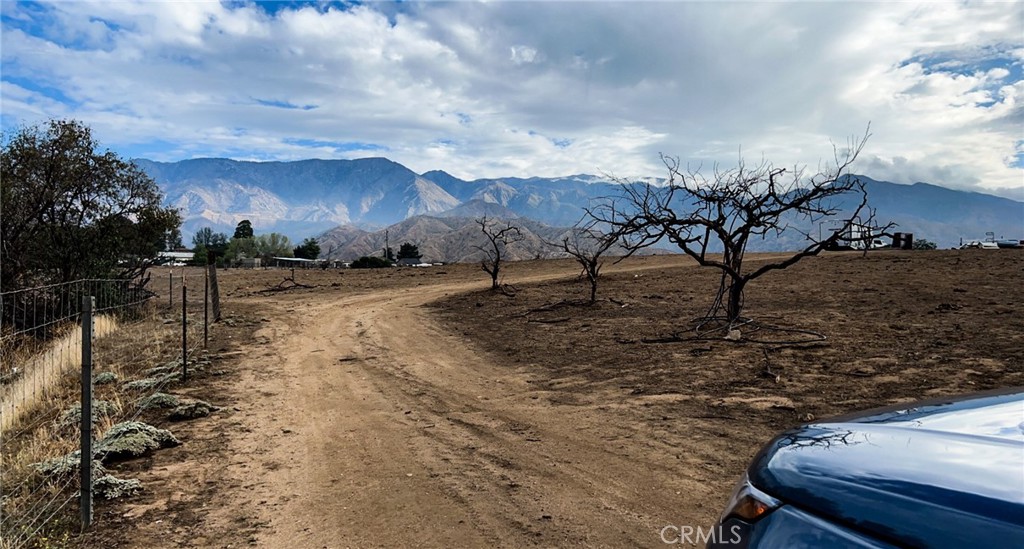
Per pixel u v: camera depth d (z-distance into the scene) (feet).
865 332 39.50
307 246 357.61
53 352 32.17
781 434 7.01
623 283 86.89
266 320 69.62
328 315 73.97
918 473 5.14
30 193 61.36
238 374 38.63
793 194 40.75
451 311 70.95
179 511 16.80
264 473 20.08
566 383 32.50
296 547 14.55
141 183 71.77
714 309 47.62
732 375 30.83
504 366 38.83
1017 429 5.81
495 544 14.38
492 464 20.39
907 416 6.68
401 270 149.79
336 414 28.43
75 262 63.72
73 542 14.75
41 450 21.27
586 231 46.11
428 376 37.09
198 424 26.53
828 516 5.18
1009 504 4.41
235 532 15.40
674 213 42.16
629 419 24.93
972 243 158.51
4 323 37.88
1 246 57.36
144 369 38.22
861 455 5.71
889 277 71.67
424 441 23.54
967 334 36.29
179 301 88.07
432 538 14.85
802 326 43.21
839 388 27.14
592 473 19.04
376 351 47.62
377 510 16.72
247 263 260.42
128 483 18.37
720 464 19.16
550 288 86.79
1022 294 51.90
